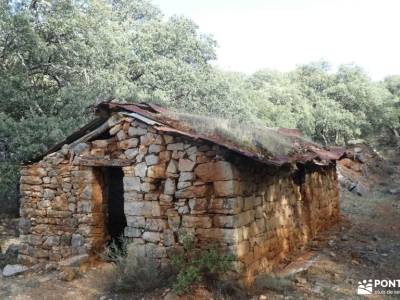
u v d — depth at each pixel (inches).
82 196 295.3
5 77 521.7
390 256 343.6
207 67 987.3
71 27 553.9
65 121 496.4
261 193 277.3
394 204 658.8
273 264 283.9
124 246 269.3
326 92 1446.9
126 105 269.9
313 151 364.5
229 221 231.3
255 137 274.7
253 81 1692.9
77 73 620.7
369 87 1450.5
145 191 261.6
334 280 268.2
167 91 799.7
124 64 730.8
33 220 314.0
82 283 258.2
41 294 244.1
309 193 395.2
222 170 235.1
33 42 509.0
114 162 276.5
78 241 294.4
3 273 288.5
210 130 251.9
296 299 226.5
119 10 1089.4
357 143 1222.3
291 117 1227.2
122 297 230.2
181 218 248.7
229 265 222.7
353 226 477.7
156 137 260.8
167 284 233.8
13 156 454.3
